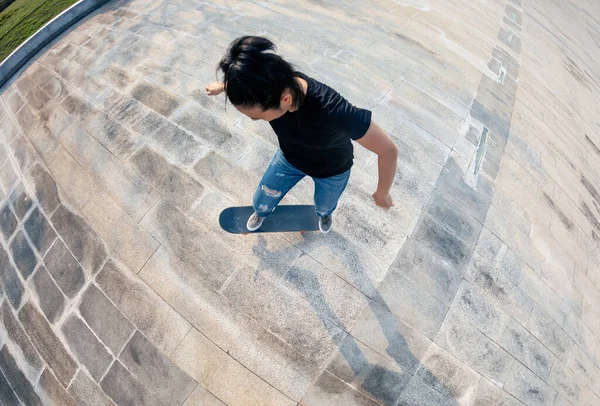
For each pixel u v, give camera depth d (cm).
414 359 322
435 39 646
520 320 373
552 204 494
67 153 435
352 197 395
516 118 571
